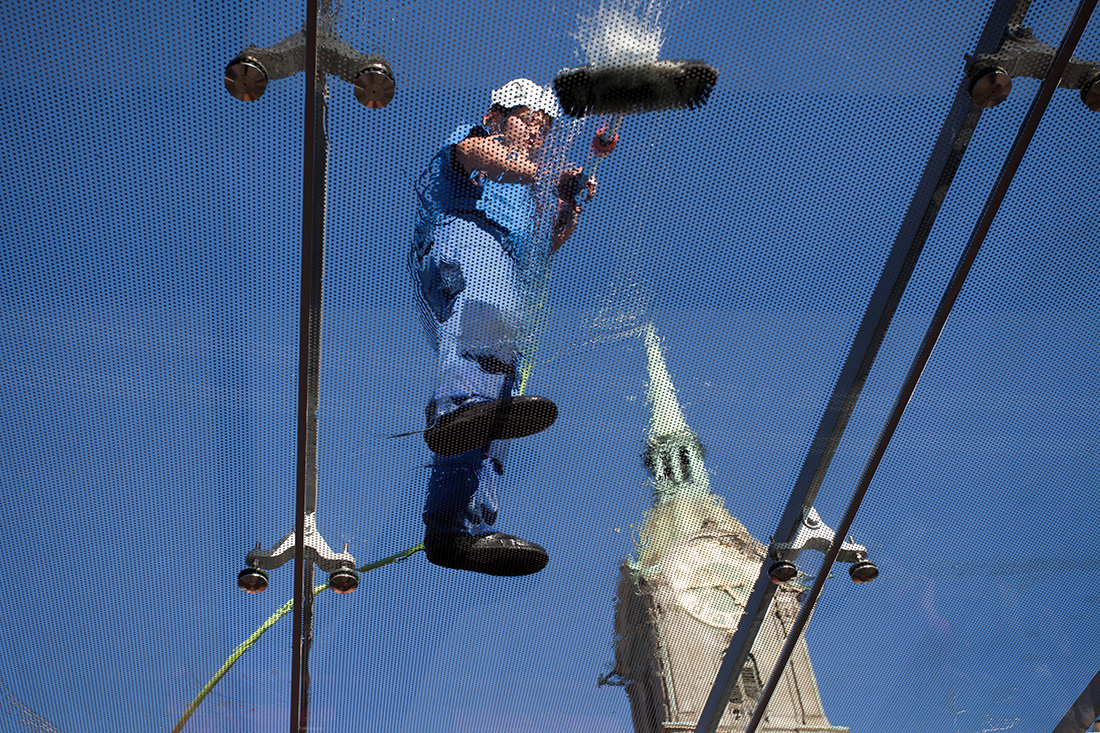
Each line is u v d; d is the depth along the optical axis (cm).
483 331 279
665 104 249
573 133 255
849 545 334
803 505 317
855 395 296
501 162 252
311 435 298
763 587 328
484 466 310
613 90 245
